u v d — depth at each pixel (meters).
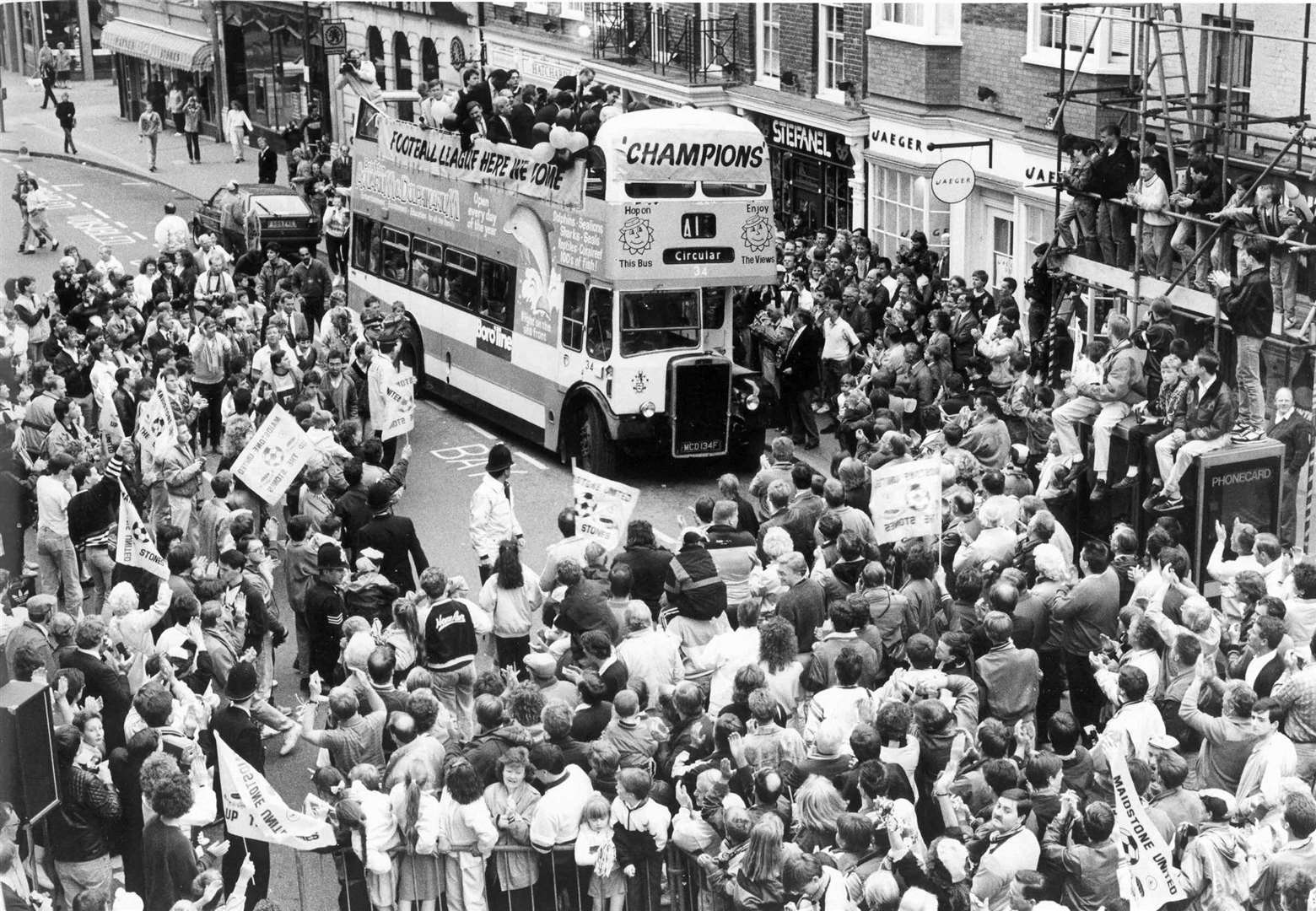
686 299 22.41
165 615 15.13
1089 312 21.61
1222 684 12.01
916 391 21.67
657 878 11.26
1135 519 16.66
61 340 23.75
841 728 11.32
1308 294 19.11
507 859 11.26
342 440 20.41
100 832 11.25
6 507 12.66
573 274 22.59
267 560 15.99
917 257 24.88
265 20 52.31
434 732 12.04
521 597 15.12
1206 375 15.95
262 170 41.91
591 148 22.06
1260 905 10.15
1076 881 9.97
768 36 32.38
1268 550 14.24
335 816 11.33
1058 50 24.30
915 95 27.20
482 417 26.58
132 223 42.09
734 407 22.69
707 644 13.62
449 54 44.94
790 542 14.20
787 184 32.19
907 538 15.13
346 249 34.69
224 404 20.38
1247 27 20.47
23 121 57.94
